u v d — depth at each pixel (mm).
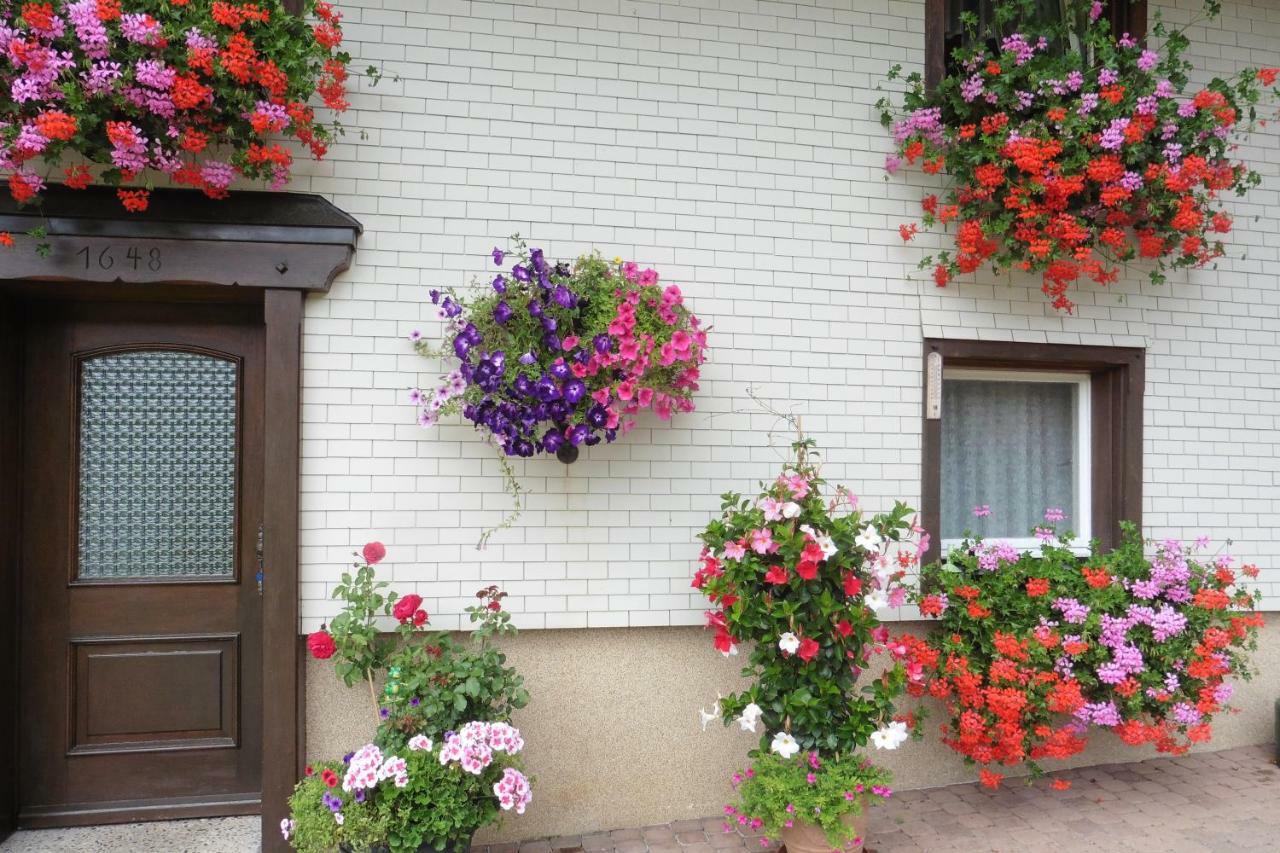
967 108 3385
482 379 2738
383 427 3039
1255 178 3475
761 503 2998
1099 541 3566
